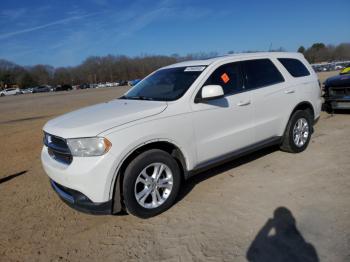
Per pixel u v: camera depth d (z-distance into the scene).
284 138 5.49
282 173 4.86
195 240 3.31
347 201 3.83
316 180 4.50
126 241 3.41
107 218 3.95
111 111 3.96
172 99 4.09
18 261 3.21
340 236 3.16
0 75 107.00
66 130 3.54
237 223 3.56
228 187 4.51
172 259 3.05
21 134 10.45
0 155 7.55
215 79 4.43
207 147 4.22
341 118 8.66
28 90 81.50
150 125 3.66
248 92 4.72
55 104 25.28
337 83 8.59
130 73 115.06
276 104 5.10
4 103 33.94
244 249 3.10
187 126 3.98
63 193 3.76
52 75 116.50
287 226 3.41
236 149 4.60
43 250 3.38
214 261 2.97
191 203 4.12
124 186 3.55
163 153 3.79
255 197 4.14
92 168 3.36
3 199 4.77
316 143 6.28
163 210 3.91
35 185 5.27
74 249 3.35
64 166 3.56
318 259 2.87
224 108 4.36
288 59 5.66
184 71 4.64
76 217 4.05
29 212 4.27
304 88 5.60
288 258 2.92
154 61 108.75
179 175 3.99
